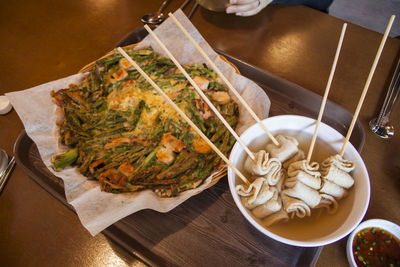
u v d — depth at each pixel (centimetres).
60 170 51
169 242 44
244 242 44
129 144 54
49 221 48
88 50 72
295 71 63
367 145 51
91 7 81
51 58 72
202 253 43
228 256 43
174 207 44
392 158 50
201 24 72
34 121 53
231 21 73
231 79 57
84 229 47
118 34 74
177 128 53
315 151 44
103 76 61
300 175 38
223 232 45
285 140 42
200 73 58
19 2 85
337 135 41
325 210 40
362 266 39
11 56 73
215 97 56
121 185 48
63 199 48
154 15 75
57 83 58
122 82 59
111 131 55
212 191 49
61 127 56
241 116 55
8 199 51
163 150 51
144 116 55
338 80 60
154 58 62
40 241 47
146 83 58
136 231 45
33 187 52
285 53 66
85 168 51
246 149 41
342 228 35
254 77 60
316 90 59
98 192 47
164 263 43
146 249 44
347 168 39
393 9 130
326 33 69
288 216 39
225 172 46
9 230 48
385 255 40
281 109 56
